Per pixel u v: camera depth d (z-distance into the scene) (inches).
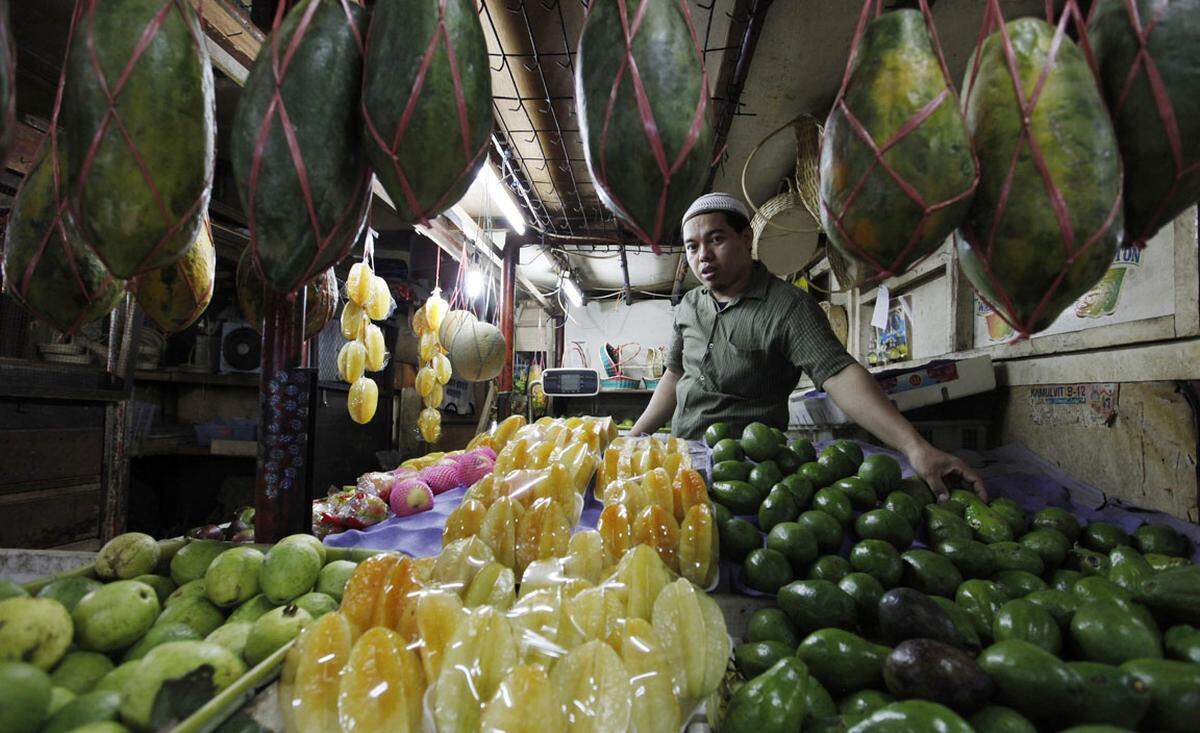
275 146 28.0
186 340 169.0
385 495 71.8
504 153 111.0
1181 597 34.1
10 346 94.1
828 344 79.9
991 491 67.6
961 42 83.2
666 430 134.3
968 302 107.6
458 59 28.7
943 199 26.7
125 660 34.7
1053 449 85.7
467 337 143.3
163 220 28.1
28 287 33.5
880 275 29.5
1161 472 68.1
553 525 47.2
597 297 311.7
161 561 44.9
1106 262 26.8
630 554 39.3
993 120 27.7
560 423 81.4
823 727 31.3
